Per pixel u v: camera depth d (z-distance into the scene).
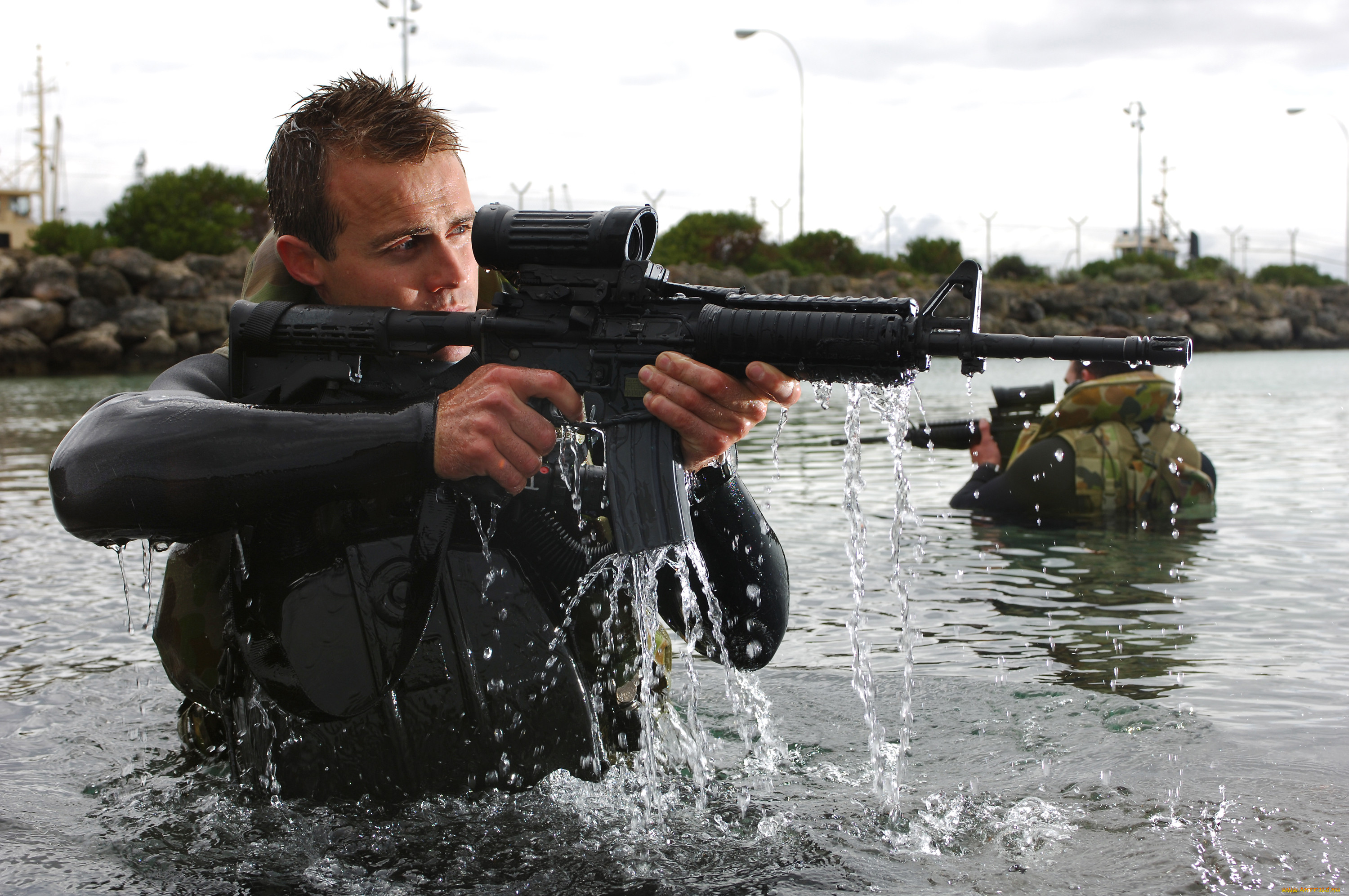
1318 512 5.68
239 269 38.00
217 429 1.93
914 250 55.44
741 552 2.44
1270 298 51.22
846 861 1.85
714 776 2.28
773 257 49.53
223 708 2.25
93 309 32.25
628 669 2.33
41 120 66.69
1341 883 1.72
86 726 2.69
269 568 2.13
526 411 1.95
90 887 1.80
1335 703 2.68
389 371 2.26
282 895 1.77
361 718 2.12
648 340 2.05
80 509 1.93
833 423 11.55
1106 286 49.16
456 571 2.15
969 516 5.75
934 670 3.04
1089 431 5.82
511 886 1.79
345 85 2.31
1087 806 2.06
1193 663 3.08
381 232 2.26
